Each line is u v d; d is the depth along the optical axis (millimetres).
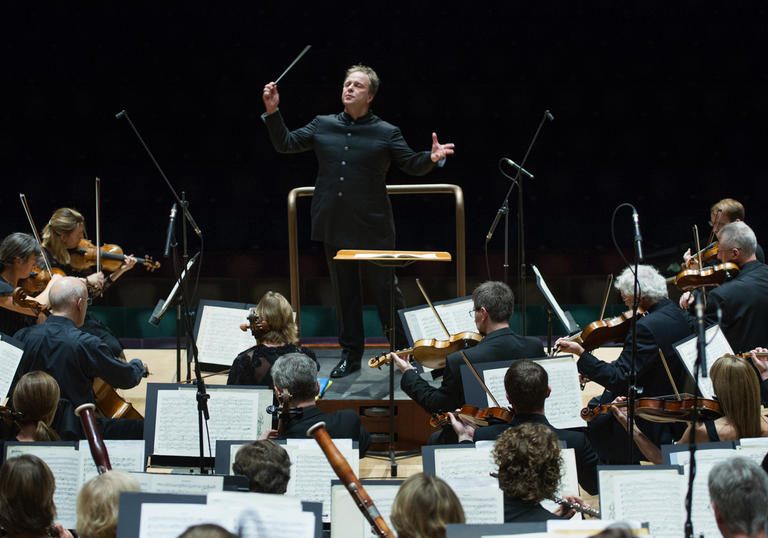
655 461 8836
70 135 20156
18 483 5766
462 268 12609
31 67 20047
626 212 20375
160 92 20328
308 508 5352
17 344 8602
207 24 20219
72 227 11734
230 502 5211
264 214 20469
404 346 11688
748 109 20422
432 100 20609
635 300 7453
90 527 5367
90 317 10820
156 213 20250
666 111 20516
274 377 7711
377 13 20359
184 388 8289
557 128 20609
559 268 19859
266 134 20484
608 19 20391
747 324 10328
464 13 20406
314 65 20500
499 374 8180
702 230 20188
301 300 19594
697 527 6297
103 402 9930
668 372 8461
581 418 8406
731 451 6723
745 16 20250
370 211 11078
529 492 5898
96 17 20047
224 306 10562
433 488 5000
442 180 20672
